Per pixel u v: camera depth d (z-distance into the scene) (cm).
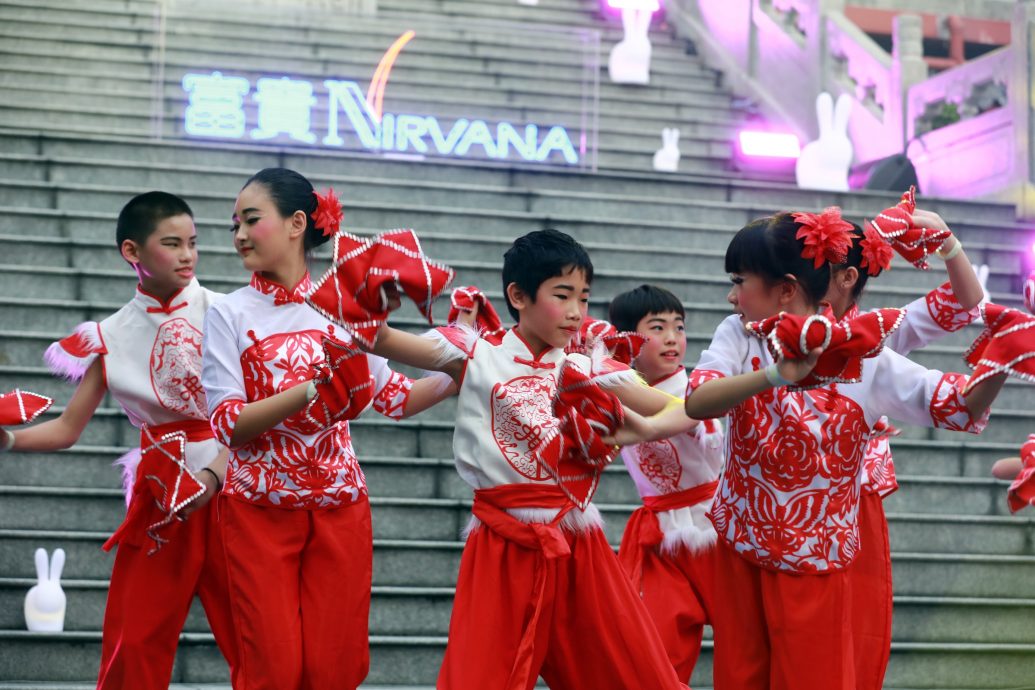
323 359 391
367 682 556
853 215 912
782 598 354
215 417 375
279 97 975
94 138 844
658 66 1281
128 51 1092
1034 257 895
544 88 1134
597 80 1059
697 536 453
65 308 694
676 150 1053
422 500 619
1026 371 329
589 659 362
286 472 381
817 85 1232
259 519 381
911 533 656
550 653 366
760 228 356
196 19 1057
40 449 422
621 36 1295
